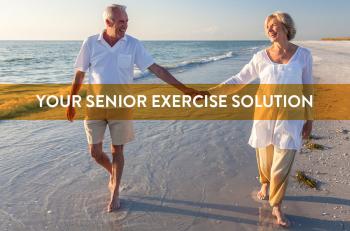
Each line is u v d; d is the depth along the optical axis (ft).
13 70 79.05
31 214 11.97
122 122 12.14
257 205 12.59
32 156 17.49
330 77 44.11
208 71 54.80
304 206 12.38
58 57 135.64
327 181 14.19
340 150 17.53
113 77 11.72
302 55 10.89
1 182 14.46
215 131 21.67
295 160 16.26
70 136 20.89
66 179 14.82
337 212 11.98
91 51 11.79
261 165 12.09
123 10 11.49
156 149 18.39
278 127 10.92
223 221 11.57
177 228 11.16
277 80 10.82
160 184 14.28
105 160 13.11
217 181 14.55
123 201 12.89
